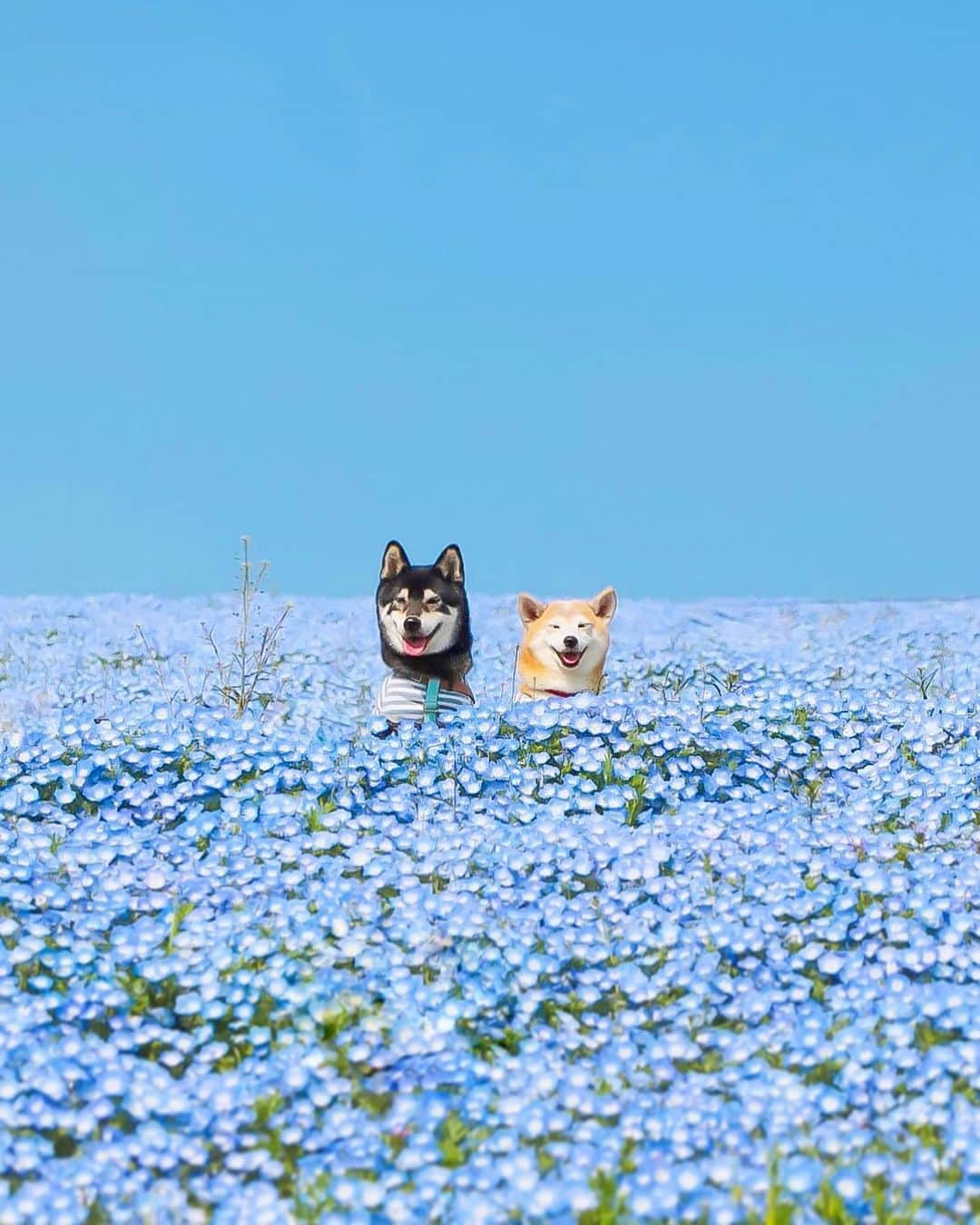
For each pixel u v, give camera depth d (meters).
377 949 6.79
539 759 9.66
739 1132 5.34
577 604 11.94
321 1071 5.82
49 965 6.51
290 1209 4.89
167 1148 5.25
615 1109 5.55
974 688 15.25
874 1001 6.42
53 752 9.47
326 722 12.48
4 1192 4.94
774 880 7.62
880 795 9.34
